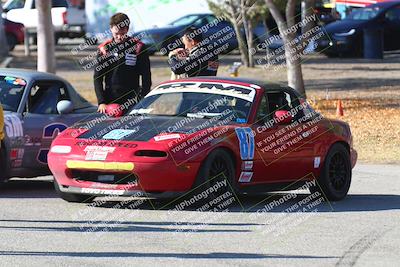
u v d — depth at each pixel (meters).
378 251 25.78
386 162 50.09
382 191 39.41
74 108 39.78
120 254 24.53
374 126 60.28
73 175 32.03
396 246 26.56
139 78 38.75
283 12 87.00
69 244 25.77
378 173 45.66
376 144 54.91
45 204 33.09
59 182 32.44
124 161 30.83
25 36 110.44
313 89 77.94
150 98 35.34
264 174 33.69
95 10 104.00
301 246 26.33
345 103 69.50
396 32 108.88
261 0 91.00
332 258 24.69
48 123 37.94
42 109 38.31
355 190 39.69
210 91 34.75
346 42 106.94
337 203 35.34
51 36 67.81
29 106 37.91
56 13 115.25
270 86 35.19
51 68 67.94
